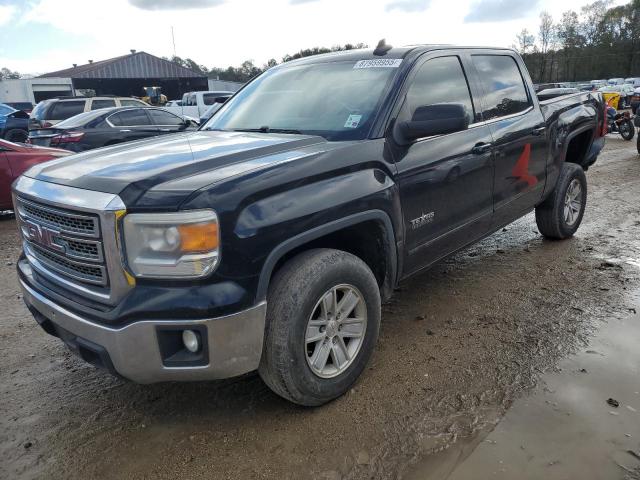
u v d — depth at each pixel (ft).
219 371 7.85
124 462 8.25
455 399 9.45
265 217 7.91
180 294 7.44
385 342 11.70
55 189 8.39
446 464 7.84
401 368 10.57
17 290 15.99
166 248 7.40
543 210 17.79
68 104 48.55
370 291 9.66
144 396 10.03
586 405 9.11
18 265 10.15
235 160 8.72
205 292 7.47
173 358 7.77
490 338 11.69
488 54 14.30
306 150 9.32
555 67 256.52
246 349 7.95
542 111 15.78
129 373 7.74
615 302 13.30
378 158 9.86
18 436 8.96
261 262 7.86
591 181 29.73
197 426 9.04
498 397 9.45
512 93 14.79
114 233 7.46
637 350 10.94
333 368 9.36
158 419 9.30
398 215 10.21
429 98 11.61
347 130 10.41
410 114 10.96
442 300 13.89
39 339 12.64
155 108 41.68
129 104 51.49
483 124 13.01
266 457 8.21
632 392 9.48
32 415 9.56
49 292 8.81
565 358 10.71
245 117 12.63
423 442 8.36
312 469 7.91
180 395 10.00
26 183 9.31
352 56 12.58
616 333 11.69
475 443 8.26
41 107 48.60
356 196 9.18
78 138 35.91
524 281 14.98
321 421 8.99
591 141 18.85
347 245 10.51
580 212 18.88
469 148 12.19
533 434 8.41
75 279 8.36
